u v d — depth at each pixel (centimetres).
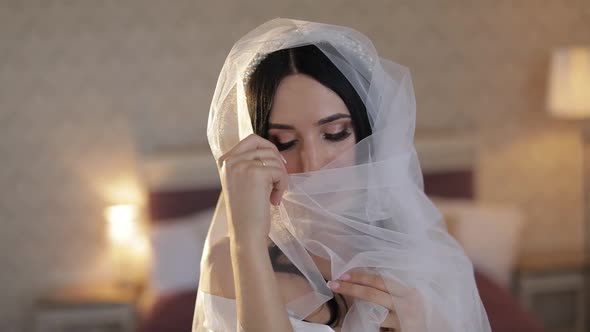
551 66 376
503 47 400
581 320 384
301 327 117
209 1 389
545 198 412
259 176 112
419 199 129
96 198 399
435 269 126
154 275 349
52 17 386
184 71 393
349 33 125
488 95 403
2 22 385
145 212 397
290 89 122
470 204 378
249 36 126
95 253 403
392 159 124
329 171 121
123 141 396
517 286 383
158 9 389
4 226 401
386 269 124
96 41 389
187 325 311
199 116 396
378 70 125
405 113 126
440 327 123
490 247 351
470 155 389
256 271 109
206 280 125
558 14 399
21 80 389
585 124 407
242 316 109
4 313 407
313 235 124
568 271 379
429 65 399
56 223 401
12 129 393
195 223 365
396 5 394
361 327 122
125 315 367
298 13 391
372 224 126
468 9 397
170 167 378
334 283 123
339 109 122
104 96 393
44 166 396
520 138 407
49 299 374
